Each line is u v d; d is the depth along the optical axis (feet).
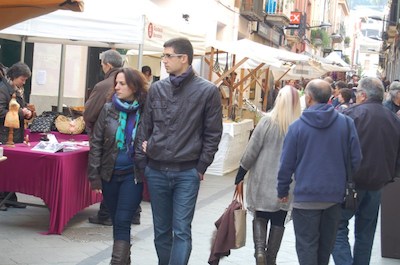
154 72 47.55
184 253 15.72
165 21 29.27
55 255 19.85
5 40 47.24
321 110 15.92
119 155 17.40
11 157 22.09
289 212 18.81
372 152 17.93
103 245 21.39
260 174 17.79
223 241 17.72
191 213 16.05
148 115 16.40
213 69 47.24
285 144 16.08
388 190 22.30
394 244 22.45
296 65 68.39
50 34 27.40
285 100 17.79
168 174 15.93
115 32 26.94
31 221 24.00
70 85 50.55
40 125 26.55
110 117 17.52
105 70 21.71
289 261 21.40
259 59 43.24
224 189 34.86
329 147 15.78
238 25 80.18
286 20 98.48
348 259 18.01
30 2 15.08
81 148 23.58
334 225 16.03
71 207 22.80
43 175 22.02
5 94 23.43
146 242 22.24
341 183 15.79
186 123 15.81
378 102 18.42
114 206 18.07
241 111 48.93
